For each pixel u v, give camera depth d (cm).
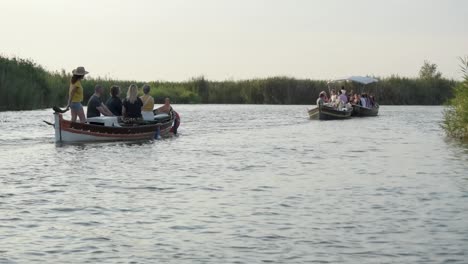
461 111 3111
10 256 1061
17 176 1836
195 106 7688
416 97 8481
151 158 2278
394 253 1074
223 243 1138
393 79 8506
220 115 5366
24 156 2291
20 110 5494
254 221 1295
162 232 1211
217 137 3194
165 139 3044
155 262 1034
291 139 3116
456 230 1216
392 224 1266
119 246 1119
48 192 1593
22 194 1565
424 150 2606
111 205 1442
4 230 1220
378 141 3033
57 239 1160
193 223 1278
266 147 2703
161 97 8450
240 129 3775
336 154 2459
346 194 1580
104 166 2056
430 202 1475
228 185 1709
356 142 2975
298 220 1303
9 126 3619
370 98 5869
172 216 1338
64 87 6272
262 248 1107
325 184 1730
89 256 1063
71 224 1268
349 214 1355
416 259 1042
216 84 8775
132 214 1355
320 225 1262
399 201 1488
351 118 5156
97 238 1169
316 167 2077
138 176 1855
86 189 1638
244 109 6681
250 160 2250
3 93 5422
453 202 1473
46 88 5962
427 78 8619
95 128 2778
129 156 2328
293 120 4741
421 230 1217
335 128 3941
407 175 1897
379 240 1152
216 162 2184
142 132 2975
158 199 1513
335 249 1099
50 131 3312
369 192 1606
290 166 2098
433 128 3978
